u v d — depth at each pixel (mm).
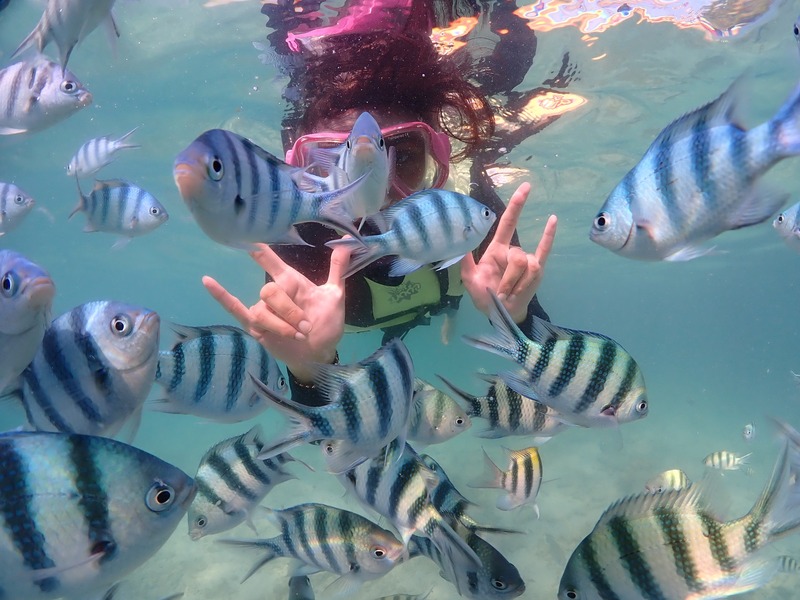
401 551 550
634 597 384
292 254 804
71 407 353
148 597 1437
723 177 356
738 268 5879
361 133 436
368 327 1010
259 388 391
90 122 2037
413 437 551
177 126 2078
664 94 1699
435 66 837
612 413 433
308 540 574
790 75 1574
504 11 1163
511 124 1745
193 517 580
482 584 482
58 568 294
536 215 3010
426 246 488
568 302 9273
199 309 9672
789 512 372
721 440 3186
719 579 374
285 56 1392
